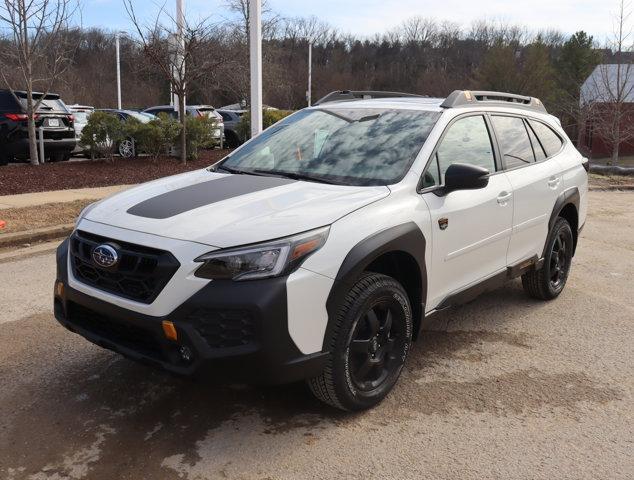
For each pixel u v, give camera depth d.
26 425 3.43
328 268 3.16
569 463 3.18
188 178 4.11
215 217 3.26
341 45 85.88
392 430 3.45
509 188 4.61
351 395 3.45
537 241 5.15
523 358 4.46
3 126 13.96
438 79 68.00
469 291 4.33
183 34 16.03
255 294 2.96
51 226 8.13
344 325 3.28
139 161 16.08
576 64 54.91
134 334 3.24
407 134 4.14
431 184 3.94
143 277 3.11
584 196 5.90
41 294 5.67
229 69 23.31
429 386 3.99
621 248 8.09
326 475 3.03
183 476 3.00
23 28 13.40
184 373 3.02
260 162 4.37
